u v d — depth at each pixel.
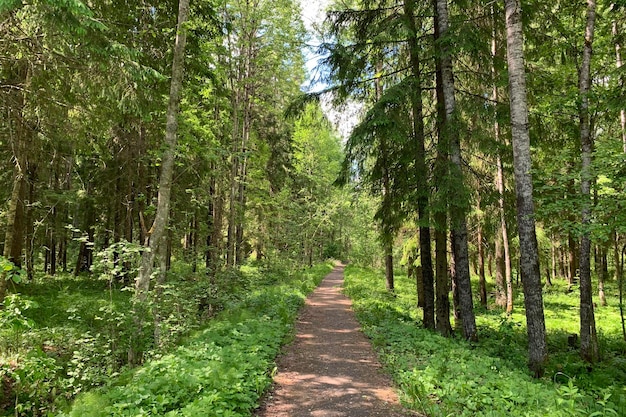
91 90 8.17
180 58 9.49
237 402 5.11
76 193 17.89
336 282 26.75
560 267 34.22
